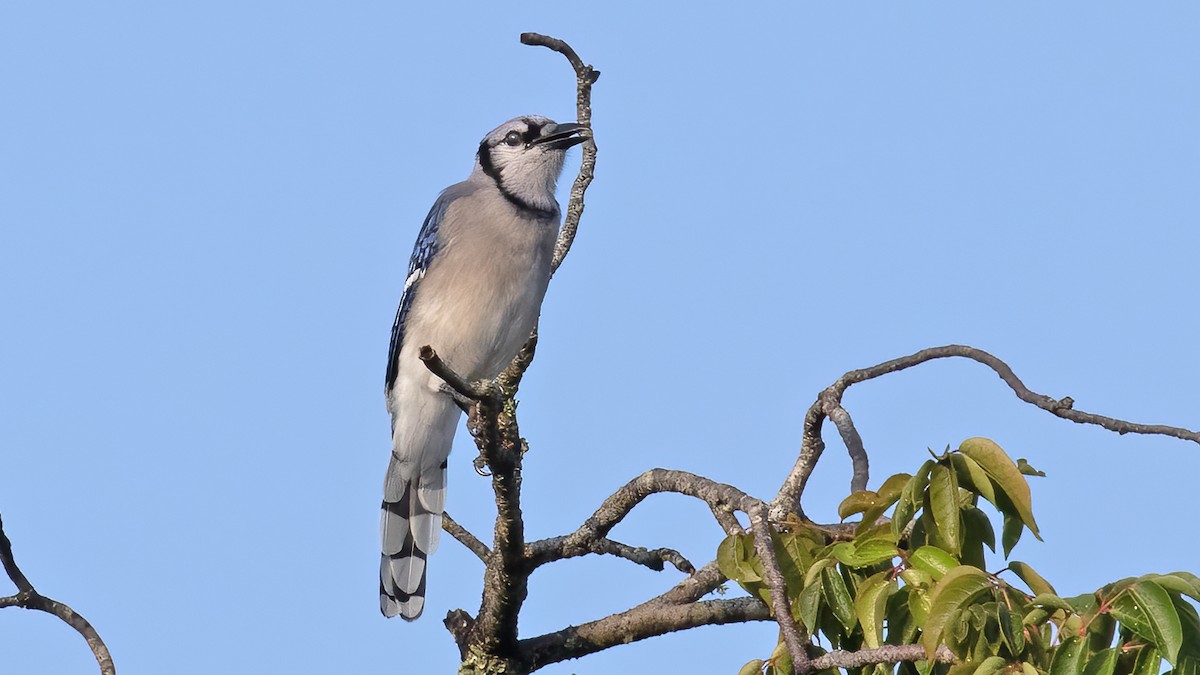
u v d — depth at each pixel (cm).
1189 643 550
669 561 897
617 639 892
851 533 663
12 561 826
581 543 863
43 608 832
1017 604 569
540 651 893
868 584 610
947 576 573
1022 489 626
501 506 843
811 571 625
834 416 815
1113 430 743
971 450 633
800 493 856
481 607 895
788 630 597
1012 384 781
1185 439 721
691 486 784
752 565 653
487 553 969
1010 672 548
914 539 638
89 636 826
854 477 789
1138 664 549
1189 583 552
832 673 631
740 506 677
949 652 574
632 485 838
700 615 878
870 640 599
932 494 629
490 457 827
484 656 895
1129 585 552
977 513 651
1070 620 557
